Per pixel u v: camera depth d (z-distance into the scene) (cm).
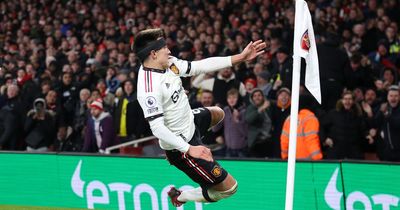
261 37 4706
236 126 3375
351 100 3225
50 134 3944
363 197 2719
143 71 1897
